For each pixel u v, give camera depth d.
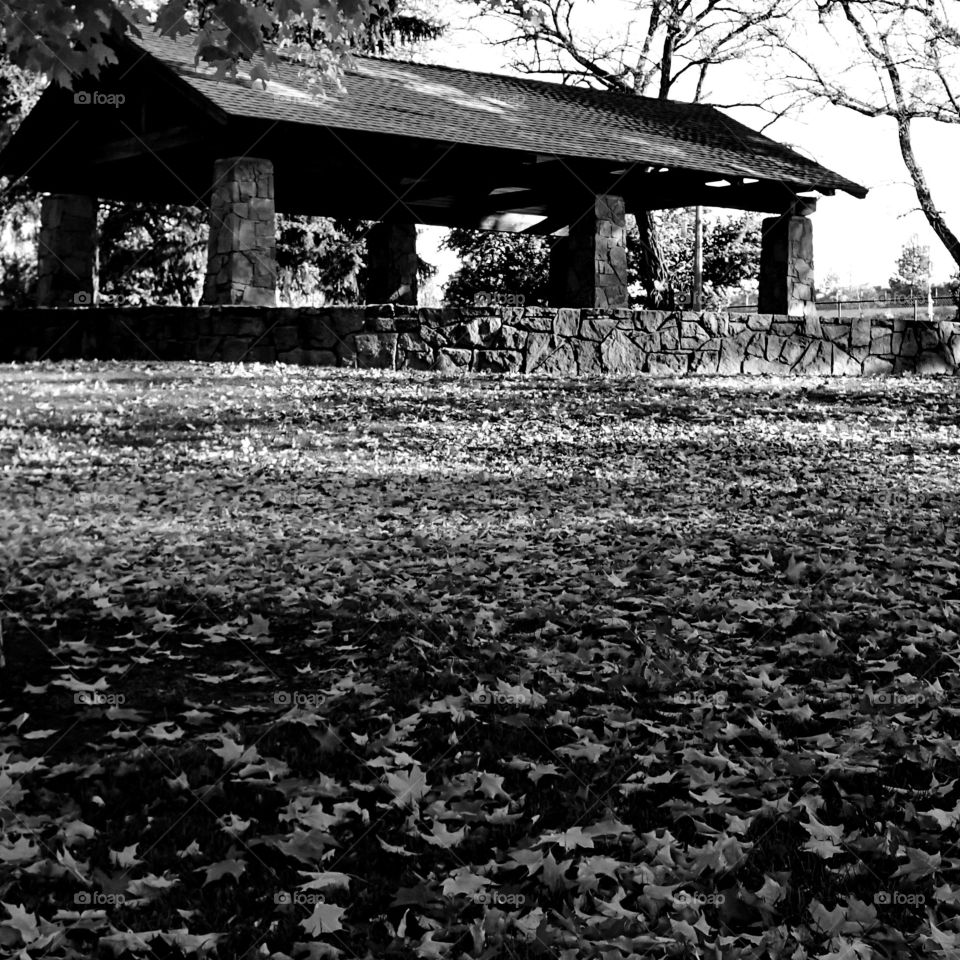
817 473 10.28
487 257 30.14
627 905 2.91
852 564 6.61
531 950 2.66
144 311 16.70
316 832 3.26
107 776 3.72
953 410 13.82
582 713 4.35
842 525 7.94
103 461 10.43
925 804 3.55
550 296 24.95
